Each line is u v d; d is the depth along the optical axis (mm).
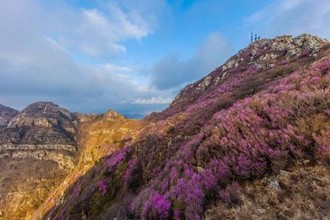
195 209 9617
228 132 13266
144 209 12461
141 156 28719
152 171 23156
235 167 10406
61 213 42938
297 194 7648
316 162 8594
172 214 10922
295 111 11305
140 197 14789
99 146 75750
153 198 12617
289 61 47031
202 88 60938
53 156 169125
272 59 52812
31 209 114188
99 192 32688
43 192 127438
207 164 12125
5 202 119562
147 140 32875
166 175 15438
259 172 9641
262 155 10102
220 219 8289
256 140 10953
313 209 6832
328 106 10391
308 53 46969
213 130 14461
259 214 7578
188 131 23969
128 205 16516
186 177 12352
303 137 9391
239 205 8492
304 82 14453
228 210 8492
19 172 147875
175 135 25844
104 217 18281
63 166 161500
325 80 12945
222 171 10594
